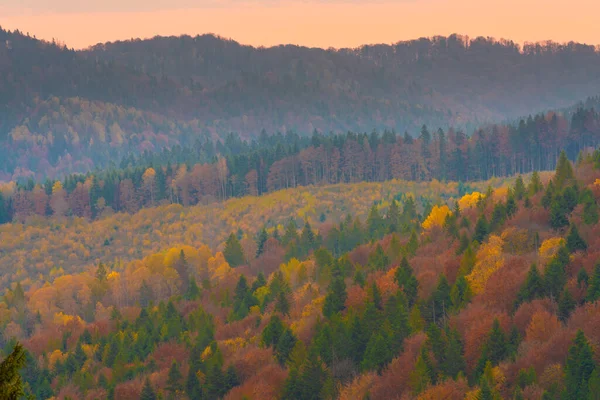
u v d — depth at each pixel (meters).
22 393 46.91
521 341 184.25
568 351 170.75
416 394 175.62
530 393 159.25
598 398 151.62
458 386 171.50
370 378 190.75
